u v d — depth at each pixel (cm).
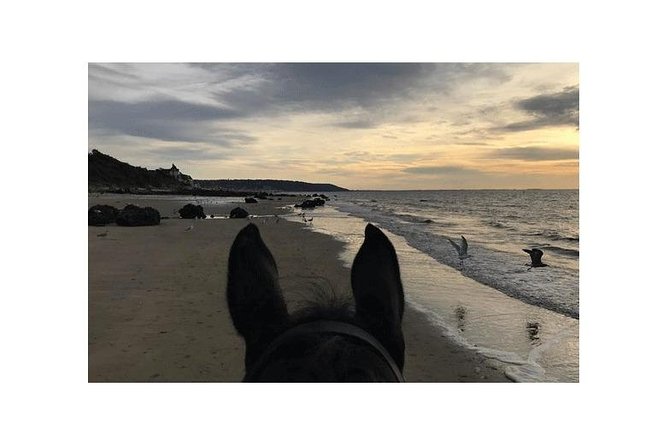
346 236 1503
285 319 141
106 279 795
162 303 657
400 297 168
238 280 149
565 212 2694
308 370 118
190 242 1242
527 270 927
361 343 128
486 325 591
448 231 1683
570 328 579
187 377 433
